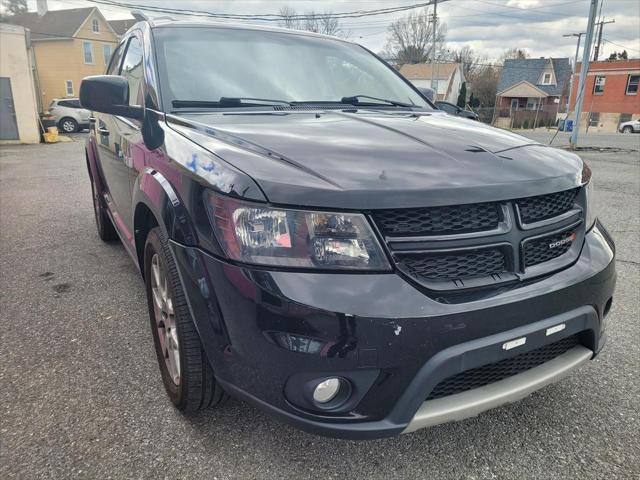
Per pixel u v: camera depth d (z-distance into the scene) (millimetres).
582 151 17234
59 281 3842
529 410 2354
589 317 1979
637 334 3088
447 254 1670
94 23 36438
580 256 2027
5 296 3549
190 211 1811
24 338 2938
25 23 36750
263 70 2932
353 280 1585
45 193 7578
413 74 51531
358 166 1765
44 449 2021
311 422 1646
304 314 1553
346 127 2273
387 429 1648
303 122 2352
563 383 2572
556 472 1967
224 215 1669
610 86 43781
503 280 1741
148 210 2344
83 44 35812
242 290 1617
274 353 1602
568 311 1893
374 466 1986
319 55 3250
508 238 1755
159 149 2232
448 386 1767
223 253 1665
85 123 23328
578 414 2322
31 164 11383
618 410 2352
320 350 1563
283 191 1607
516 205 1783
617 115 43781
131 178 2727
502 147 2102
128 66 3332
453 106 3516
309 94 2910
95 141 4184
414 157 1877
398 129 2268
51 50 35344
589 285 1948
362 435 1648
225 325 1687
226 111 2537
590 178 2254
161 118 2447
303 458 2016
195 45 2918
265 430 2166
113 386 2465
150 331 3037
